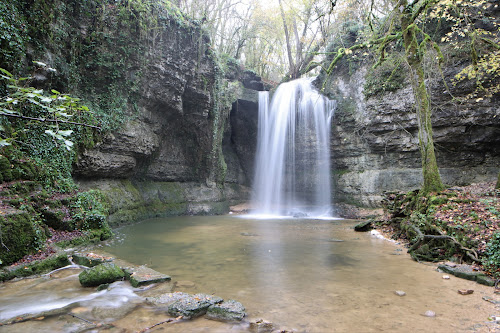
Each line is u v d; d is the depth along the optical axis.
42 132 10.29
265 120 24.58
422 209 9.80
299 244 10.00
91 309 4.74
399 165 18.61
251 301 5.05
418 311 4.62
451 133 16.33
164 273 6.67
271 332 3.95
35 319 4.38
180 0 19.34
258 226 14.55
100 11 13.44
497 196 9.98
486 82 14.60
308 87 23.28
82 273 5.95
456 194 9.55
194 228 13.58
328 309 4.70
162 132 18.27
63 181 10.61
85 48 13.20
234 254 8.50
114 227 13.39
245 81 25.58
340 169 21.70
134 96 15.50
